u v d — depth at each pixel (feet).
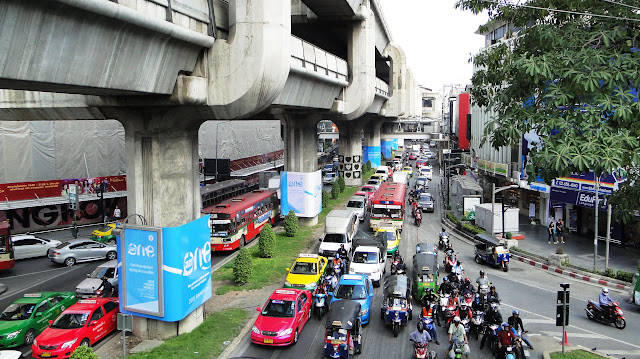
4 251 85.15
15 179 113.60
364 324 62.69
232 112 54.34
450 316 61.26
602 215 107.04
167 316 54.65
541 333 59.21
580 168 30.89
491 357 53.93
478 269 89.86
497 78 45.24
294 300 59.26
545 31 38.42
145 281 54.70
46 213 119.03
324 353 52.54
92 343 54.54
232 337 57.82
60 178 122.72
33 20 28.81
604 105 32.58
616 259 92.27
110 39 36.09
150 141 56.13
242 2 50.47
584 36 37.65
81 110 58.23
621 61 34.19
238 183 145.28
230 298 71.67
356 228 116.26
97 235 104.88
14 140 112.88
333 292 67.41
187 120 57.21
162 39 42.37
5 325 56.75
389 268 90.12
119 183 132.98
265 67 51.13
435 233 123.03
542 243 106.32
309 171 125.90
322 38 137.39
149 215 57.00
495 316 55.57
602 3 38.83
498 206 110.63
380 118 273.75
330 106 110.42
